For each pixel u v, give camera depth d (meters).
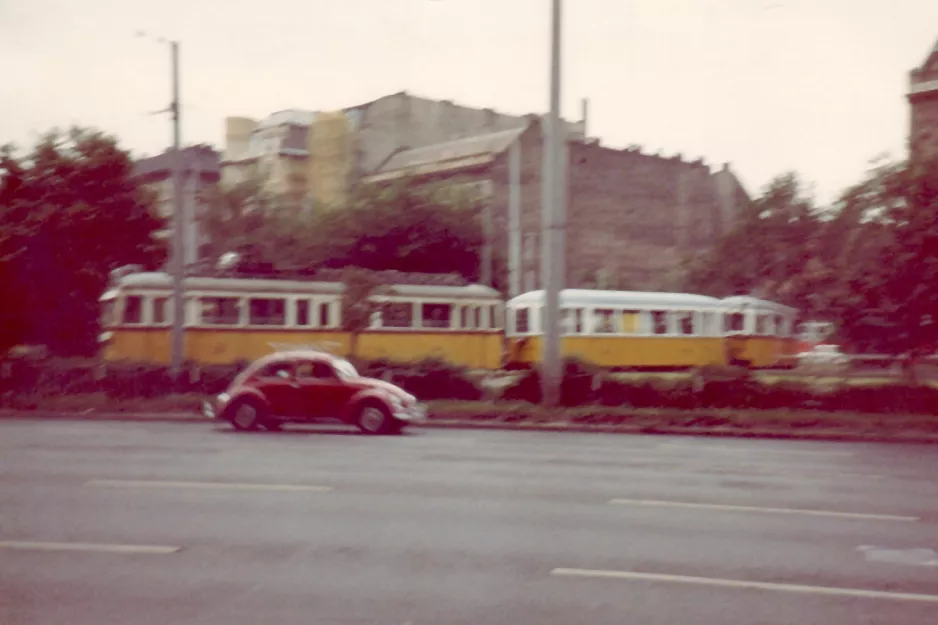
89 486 12.05
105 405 24.86
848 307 24.00
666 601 6.96
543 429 21.97
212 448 16.56
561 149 24.05
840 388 23.58
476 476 13.35
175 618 6.45
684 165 72.75
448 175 65.06
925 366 32.50
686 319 40.16
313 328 32.66
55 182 36.00
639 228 70.44
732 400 23.64
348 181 68.44
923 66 50.03
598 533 9.36
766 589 7.34
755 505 11.20
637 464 15.27
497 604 6.82
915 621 6.57
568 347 37.38
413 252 47.91
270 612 6.59
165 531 9.27
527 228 63.69
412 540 8.93
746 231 53.16
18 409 24.98
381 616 6.51
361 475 13.24
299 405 19.73
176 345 27.56
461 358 35.59
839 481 13.58
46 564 7.92
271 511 10.37
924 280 23.02
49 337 35.19
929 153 24.08
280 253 48.69
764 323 42.00
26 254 34.34
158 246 38.31
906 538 9.38
